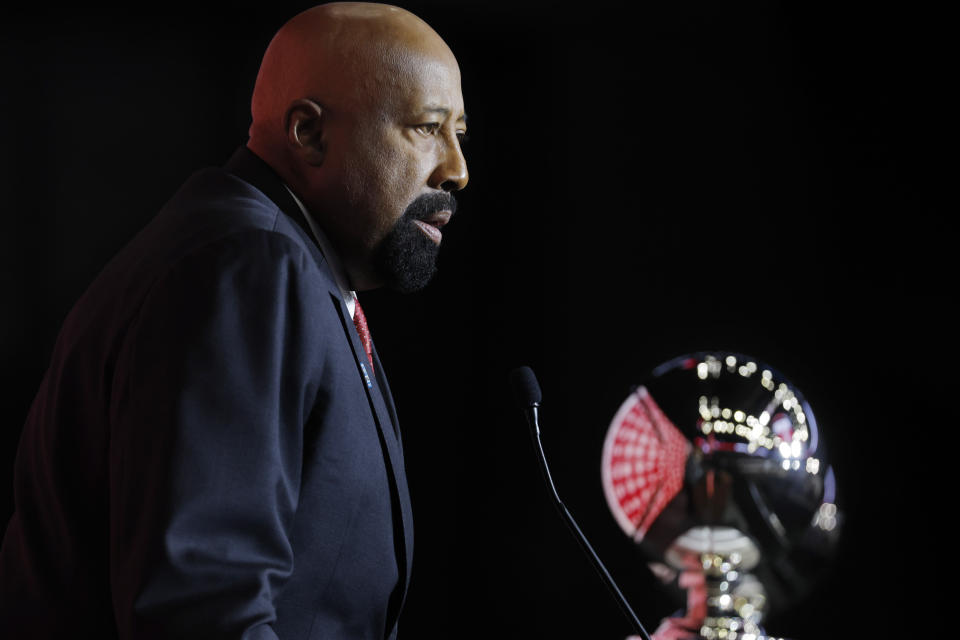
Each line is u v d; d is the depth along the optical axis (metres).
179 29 12.83
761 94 13.00
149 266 3.39
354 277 4.34
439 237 4.38
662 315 13.67
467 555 14.75
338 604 3.61
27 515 3.61
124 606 2.91
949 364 11.38
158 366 3.09
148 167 12.59
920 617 11.37
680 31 13.65
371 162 4.09
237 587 2.94
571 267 14.44
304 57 4.13
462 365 14.93
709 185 13.38
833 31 12.45
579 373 14.30
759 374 9.75
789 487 9.36
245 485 3.04
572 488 14.24
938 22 11.62
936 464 11.41
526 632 14.30
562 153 14.58
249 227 3.46
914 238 11.71
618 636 13.68
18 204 11.83
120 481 3.07
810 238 12.54
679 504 9.50
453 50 14.84
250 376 3.13
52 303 11.97
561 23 14.34
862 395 11.97
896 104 11.92
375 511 3.71
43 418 3.60
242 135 13.16
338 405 3.53
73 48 12.22
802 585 10.95
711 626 9.28
